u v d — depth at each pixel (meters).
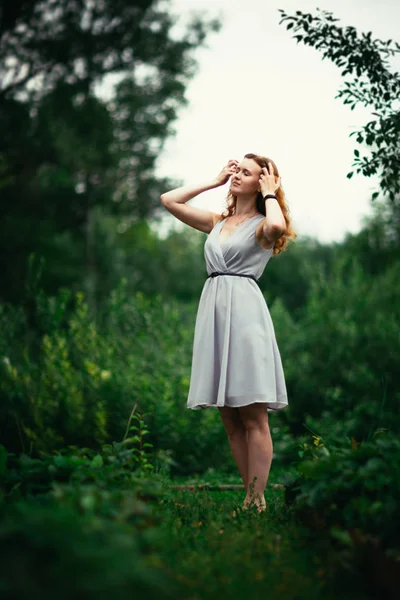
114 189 23.08
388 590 2.39
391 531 2.76
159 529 2.98
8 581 1.95
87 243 26.81
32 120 19.22
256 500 4.02
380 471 3.04
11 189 21.09
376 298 12.37
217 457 7.75
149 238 36.81
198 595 2.42
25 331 8.57
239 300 4.27
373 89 5.04
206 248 4.45
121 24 19.20
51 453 7.05
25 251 22.45
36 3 18.28
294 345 11.63
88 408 7.48
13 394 7.44
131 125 21.84
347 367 10.67
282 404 4.34
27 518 2.18
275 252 4.65
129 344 8.65
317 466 3.27
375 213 13.42
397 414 6.18
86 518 2.29
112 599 1.93
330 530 3.05
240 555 2.88
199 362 4.33
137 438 4.03
